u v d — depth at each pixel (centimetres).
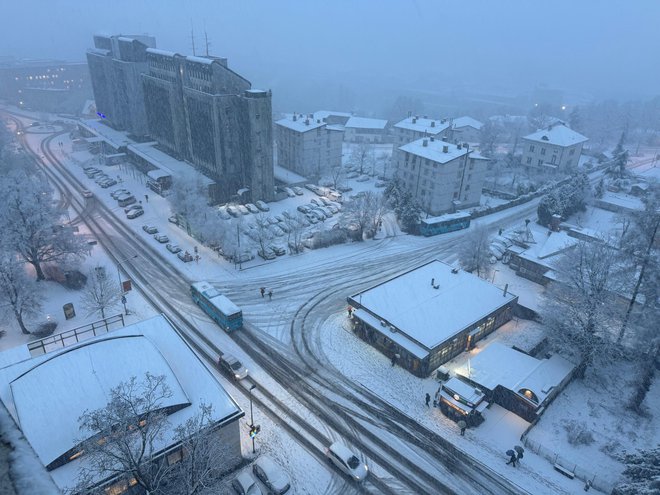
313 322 6175
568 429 4619
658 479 3559
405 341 5359
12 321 5950
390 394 5028
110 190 10738
